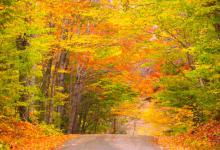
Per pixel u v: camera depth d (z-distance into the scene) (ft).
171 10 68.95
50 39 71.26
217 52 54.75
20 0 59.67
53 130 85.40
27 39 70.18
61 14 84.58
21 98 78.13
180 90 85.15
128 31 82.23
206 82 76.33
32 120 84.99
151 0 66.95
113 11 88.33
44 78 95.91
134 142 64.23
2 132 65.05
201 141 62.39
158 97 87.04
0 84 65.26
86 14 88.99
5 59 65.57
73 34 89.10
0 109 72.28
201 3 53.88
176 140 68.33
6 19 54.13
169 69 95.04
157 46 82.07
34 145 57.93
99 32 102.32
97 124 167.43
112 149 54.85
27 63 66.08
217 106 73.72
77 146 58.54
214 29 55.83
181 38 78.48
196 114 85.66
